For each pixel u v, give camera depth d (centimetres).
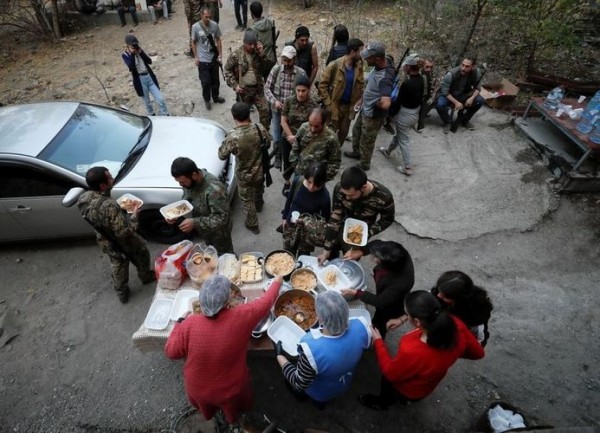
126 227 338
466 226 468
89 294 419
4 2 945
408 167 538
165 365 353
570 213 479
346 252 349
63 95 757
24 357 366
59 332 384
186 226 335
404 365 233
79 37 986
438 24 844
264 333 277
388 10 968
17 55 921
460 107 589
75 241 478
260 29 579
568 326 370
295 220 332
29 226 435
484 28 830
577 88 654
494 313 382
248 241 462
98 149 437
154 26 1019
